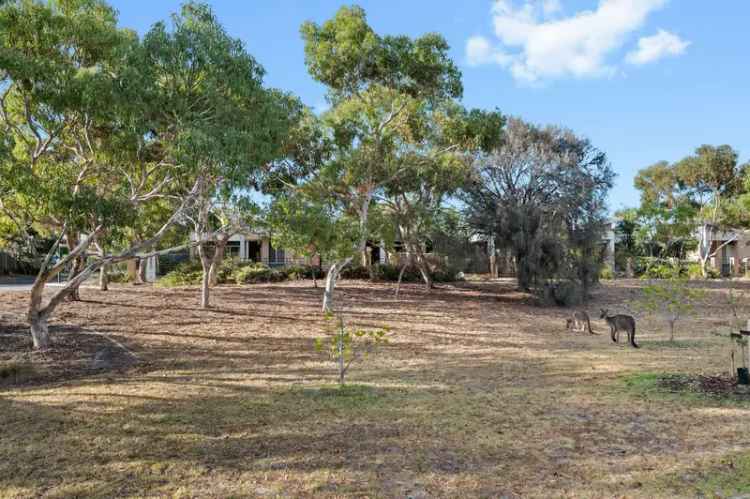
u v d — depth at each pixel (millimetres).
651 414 6191
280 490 4277
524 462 4812
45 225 12492
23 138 9953
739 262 41688
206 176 9305
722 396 6871
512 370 9094
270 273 27312
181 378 8438
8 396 7391
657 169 37406
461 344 11930
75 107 8336
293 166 16453
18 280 28203
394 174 17703
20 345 10375
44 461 4949
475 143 15594
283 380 8305
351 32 14734
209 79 8281
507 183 21297
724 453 4918
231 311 15680
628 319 11594
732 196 35156
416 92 15898
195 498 4152
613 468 4641
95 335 11492
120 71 8141
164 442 5438
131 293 19188
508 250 20688
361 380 8320
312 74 15531
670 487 4238
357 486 4336
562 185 20531
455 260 21219
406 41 14977
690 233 33188
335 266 16250
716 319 16578
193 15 8695
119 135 9508
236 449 5211
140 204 12289
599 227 20578
